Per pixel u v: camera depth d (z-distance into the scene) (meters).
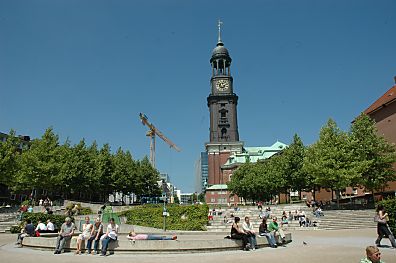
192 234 30.53
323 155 51.53
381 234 18.08
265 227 20.39
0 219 37.62
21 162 52.31
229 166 129.25
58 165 53.38
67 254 17.34
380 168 50.28
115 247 17.30
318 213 41.84
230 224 38.38
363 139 51.34
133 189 76.75
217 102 134.38
